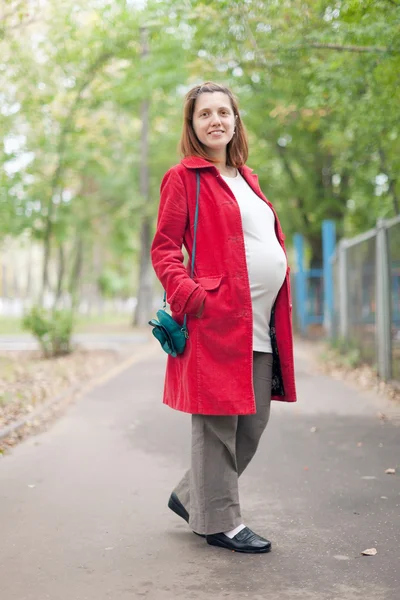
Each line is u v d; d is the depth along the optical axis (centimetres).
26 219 1486
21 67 1190
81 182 2586
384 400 809
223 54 868
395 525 371
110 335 2288
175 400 333
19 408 751
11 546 350
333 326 1584
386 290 923
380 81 780
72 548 345
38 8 984
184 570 313
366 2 662
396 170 1204
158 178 2678
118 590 293
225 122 337
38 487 462
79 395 905
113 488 458
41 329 1420
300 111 1253
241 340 316
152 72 1266
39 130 1420
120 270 5006
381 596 281
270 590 289
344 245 1324
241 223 322
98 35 1137
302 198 2291
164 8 813
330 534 359
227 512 335
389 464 511
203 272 322
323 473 489
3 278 6450
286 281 338
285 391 341
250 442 343
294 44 793
